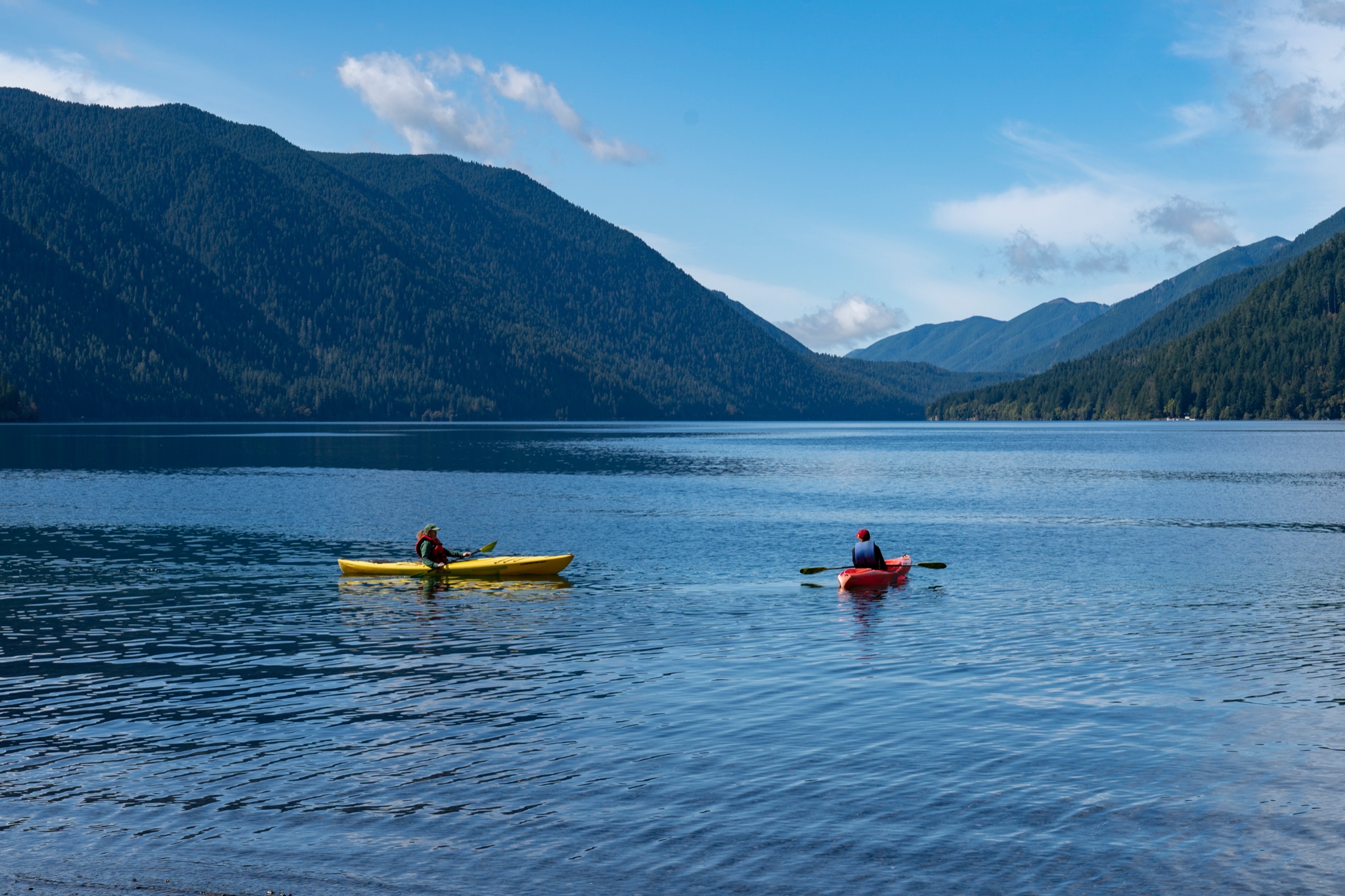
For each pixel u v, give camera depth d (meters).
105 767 15.91
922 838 13.15
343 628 27.31
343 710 19.17
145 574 37.06
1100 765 15.82
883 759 16.09
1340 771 15.51
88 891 11.91
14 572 37.47
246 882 12.12
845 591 33.19
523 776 15.44
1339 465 106.12
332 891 11.88
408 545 45.56
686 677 21.67
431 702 19.72
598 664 22.97
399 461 114.19
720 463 117.44
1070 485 81.69
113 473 91.06
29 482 80.44
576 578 36.12
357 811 14.11
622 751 16.59
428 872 12.33
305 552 43.00
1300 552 42.47
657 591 33.50
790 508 63.16
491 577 36.25
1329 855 12.62
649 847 12.91
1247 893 11.71
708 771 15.60
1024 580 35.28
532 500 67.94
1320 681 21.06
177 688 20.88
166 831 13.48
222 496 69.75
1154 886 11.87
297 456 122.25
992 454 139.62
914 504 65.62
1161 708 18.98
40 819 13.88
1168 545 45.03
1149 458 123.06
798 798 14.52
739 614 29.28
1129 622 27.81
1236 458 119.69
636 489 77.81
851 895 11.73
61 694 20.38
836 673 21.89
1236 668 22.30
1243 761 16.00
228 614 29.27
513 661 23.28
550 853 12.79
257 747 16.89
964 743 16.91
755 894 11.75
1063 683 20.98
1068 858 12.58
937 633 26.38
